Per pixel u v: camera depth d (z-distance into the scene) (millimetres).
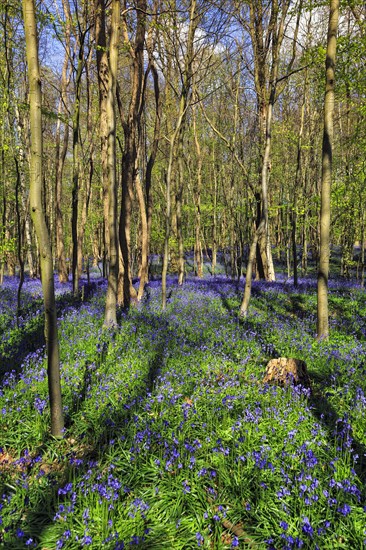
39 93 4570
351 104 15633
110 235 9711
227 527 3727
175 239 26094
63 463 4691
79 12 13828
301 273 28359
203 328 9969
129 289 12969
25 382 6363
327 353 8000
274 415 5340
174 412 5578
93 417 5480
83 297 14492
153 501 4016
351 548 3379
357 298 13875
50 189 30656
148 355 7645
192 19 11320
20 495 4039
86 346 8172
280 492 3787
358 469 4402
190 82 13008
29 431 5188
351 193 16266
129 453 4641
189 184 27875
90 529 3611
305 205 17719
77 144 13016
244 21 12859
